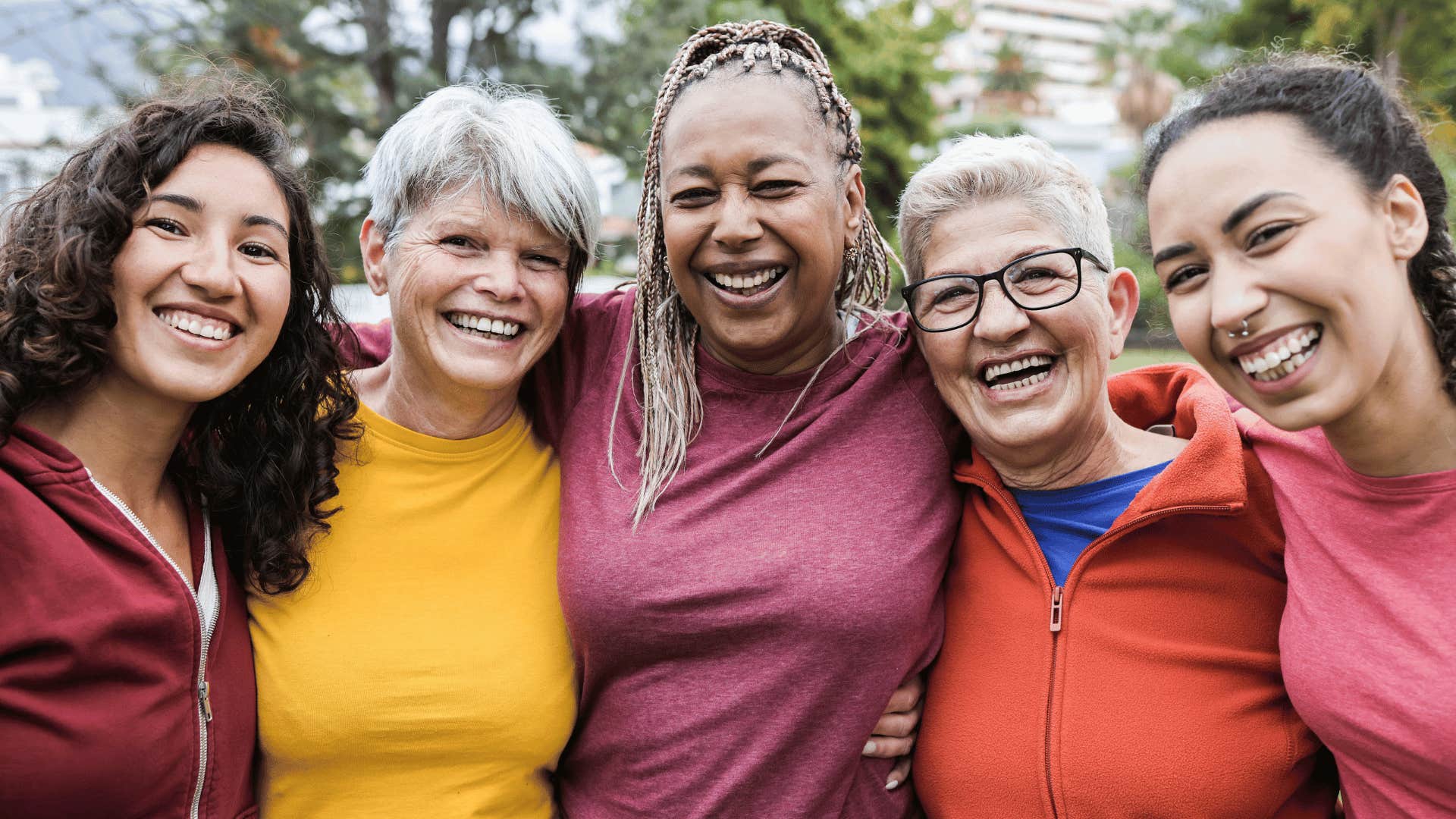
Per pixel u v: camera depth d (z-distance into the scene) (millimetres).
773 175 1757
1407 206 1364
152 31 9195
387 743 1786
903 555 1780
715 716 1755
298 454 1794
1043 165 1773
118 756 1500
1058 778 1688
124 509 1595
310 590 1829
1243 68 1507
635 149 10195
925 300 1816
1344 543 1525
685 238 1817
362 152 10242
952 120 25141
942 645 1901
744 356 1940
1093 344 1756
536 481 2021
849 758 1765
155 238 1558
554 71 10086
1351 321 1339
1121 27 41000
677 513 1839
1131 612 1744
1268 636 1729
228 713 1697
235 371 1645
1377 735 1413
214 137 1635
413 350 1891
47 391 1529
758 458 1885
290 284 1753
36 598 1462
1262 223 1349
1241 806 1642
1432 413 1424
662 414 1920
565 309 1954
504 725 1819
